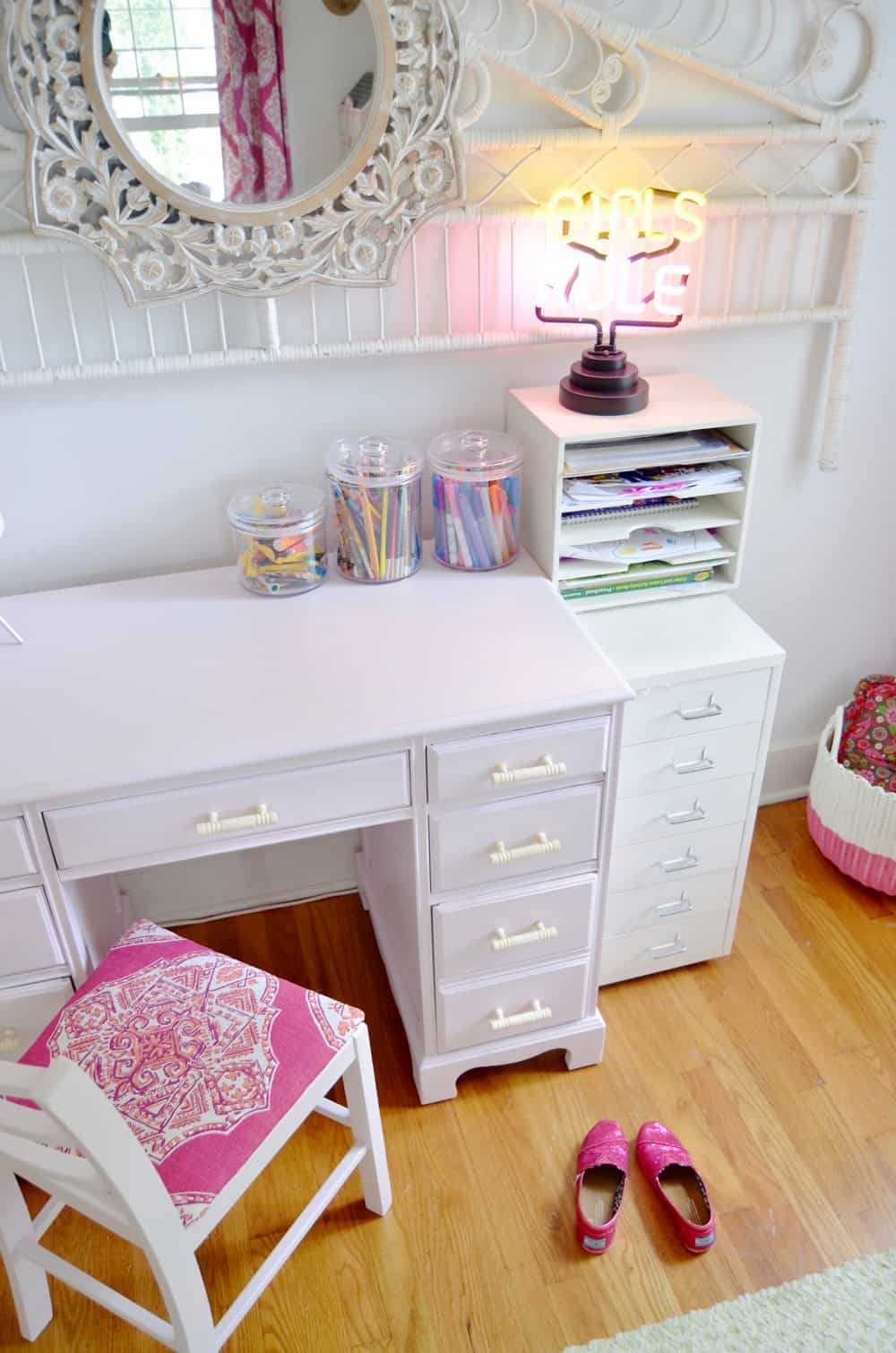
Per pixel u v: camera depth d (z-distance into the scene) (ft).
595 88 5.55
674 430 5.77
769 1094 6.34
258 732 4.91
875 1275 5.43
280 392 6.09
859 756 7.55
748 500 6.17
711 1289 5.40
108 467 6.05
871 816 7.25
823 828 7.68
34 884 4.96
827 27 5.79
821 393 7.01
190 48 4.92
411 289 6.00
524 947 5.93
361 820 5.23
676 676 5.84
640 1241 5.63
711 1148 6.06
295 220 5.43
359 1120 5.36
